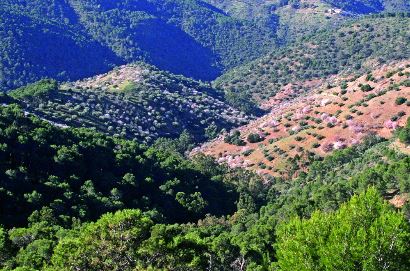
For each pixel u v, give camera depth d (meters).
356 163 77.62
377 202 23.09
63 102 132.12
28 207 58.03
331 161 88.75
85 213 60.38
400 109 101.75
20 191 59.94
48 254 42.53
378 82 121.00
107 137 85.75
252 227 60.50
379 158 74.12
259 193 88.44
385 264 21.11
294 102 155.25
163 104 157.50
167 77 193.62
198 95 183.88
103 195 67.31
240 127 150.62
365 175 57.88
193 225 65.62
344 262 21.48
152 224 32.25
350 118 107.81
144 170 78.62
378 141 93.56
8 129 66.81
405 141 76.69
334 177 74.88
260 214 71.06
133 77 180.00
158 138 135.88
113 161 76.50
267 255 42.34
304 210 56.62
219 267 40.50
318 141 105.06
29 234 48.50
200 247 35.84
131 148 84.44
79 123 120.69
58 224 55.94
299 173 94.12
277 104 195.50
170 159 86.50
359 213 22.84
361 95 117.81
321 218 24.09
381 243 21.16
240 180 93.38
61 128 79.31
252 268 41.62
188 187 81.44
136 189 72.62
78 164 69.62
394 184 57.31
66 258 30.84
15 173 60.75
